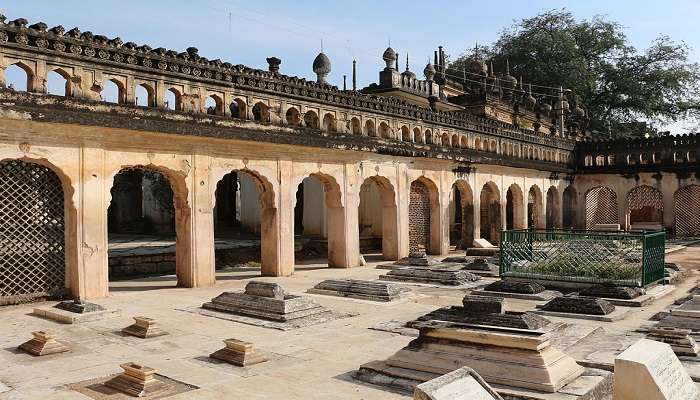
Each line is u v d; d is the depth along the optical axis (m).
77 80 9.37
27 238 9.58
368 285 10.05
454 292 10.80
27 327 7.70
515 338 4.95
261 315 8.15
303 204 20.55
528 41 37.00
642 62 36.44
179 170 11.05
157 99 10.44
